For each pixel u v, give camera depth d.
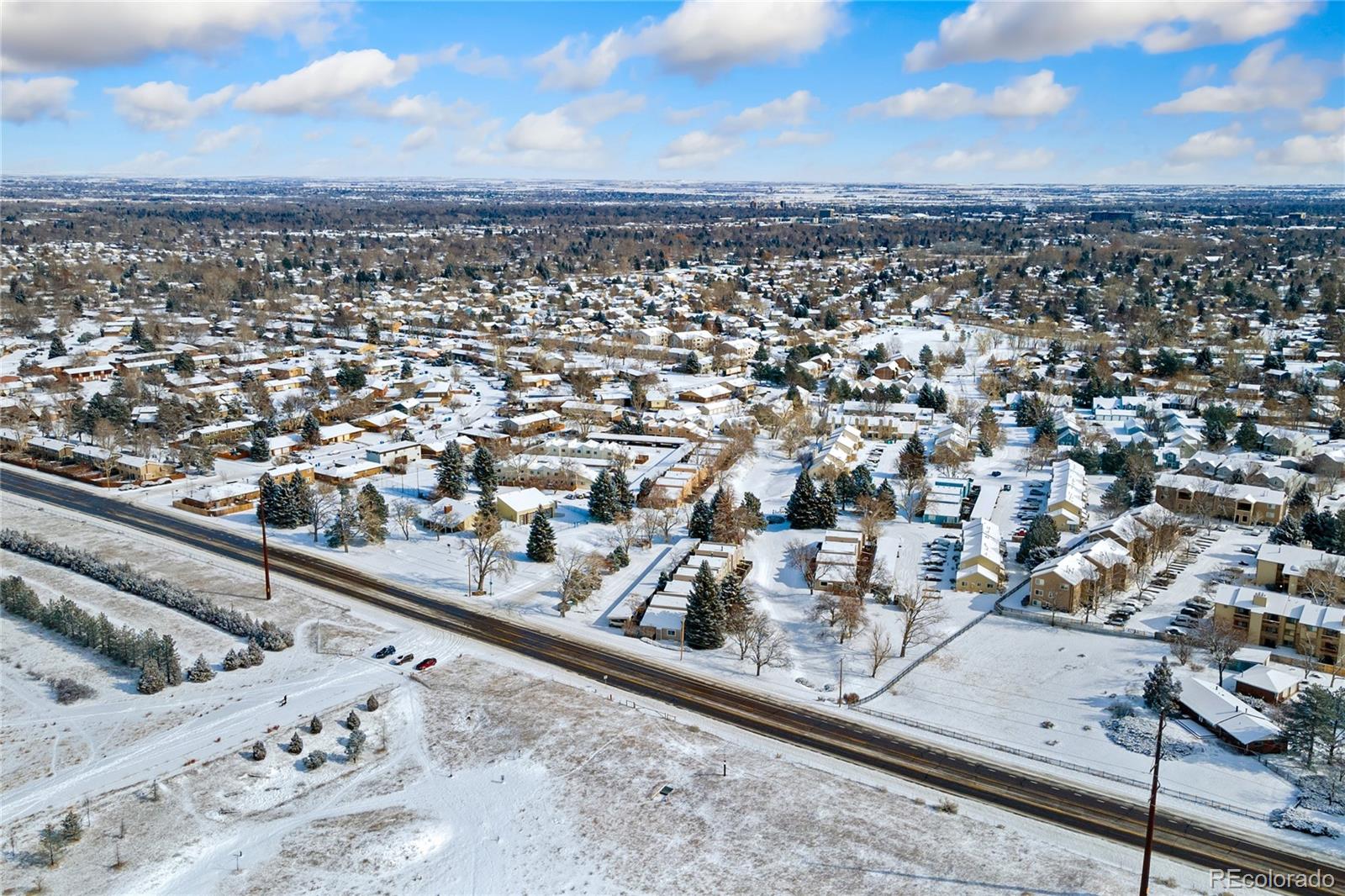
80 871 87.12
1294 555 145.88
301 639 133.38
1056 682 122.50
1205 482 185.12
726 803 96.50
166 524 181.00
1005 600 147.50
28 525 177.75
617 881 85.56
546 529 165.00
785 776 101.50
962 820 94.00
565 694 118.69
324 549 169.25
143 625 136.62
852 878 85.31
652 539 176.38
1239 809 95.00
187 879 86.19
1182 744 106.88
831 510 181.38
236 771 102.38
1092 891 83.19
